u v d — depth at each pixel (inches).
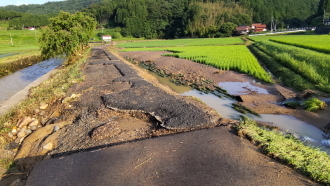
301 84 457.7
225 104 398.9
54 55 922.7
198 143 225.5
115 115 320.2
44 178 186.4
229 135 239.5
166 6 4077.3
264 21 3737.7
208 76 619.2
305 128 288.8
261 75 573.0
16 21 3563.0
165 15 3986.2
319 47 881.5
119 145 231.5
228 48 1334.9
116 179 177.6
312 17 3599.9
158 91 419.5
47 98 406.3
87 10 4793.3
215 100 424.8
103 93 427.2
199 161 195.2
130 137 255.8
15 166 226.8
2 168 223.1
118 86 473.4
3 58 1095.6
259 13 3789.4
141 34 3814.0
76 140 254.4
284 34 2529.5
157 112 313.4
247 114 343.6
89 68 726.5
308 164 183.2
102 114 321.1
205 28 3265.3
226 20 3393.2
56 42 868.6
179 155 205.9
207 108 340.5
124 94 400.5
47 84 565.9
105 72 649.6
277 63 720.3
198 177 174.7
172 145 224.4
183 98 386.6
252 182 167.3
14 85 671.8
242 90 479.5
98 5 4975.4
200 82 562.3
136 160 201.9
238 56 940.0
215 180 170.6
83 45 1241.4
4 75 809.5
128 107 336.8
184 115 291.0
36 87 548.7
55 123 309.7
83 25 1088.8
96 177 181.9
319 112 329.4
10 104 435.2
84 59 924.0
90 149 232.7
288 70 589.6
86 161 206.1
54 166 202.5
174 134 248.5
